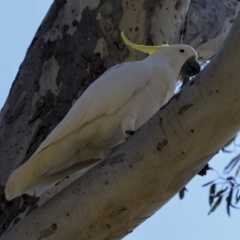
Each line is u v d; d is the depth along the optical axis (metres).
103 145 8.37
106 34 9.67
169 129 6.46
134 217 6.75
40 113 9.09
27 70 9.66
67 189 6.90
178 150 6.43
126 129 8.16
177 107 6.46
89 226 6.74
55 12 10.05
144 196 6.62
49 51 9.70
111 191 6.62
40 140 8.86
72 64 9.51
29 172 7.39
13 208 8.44
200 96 6.33
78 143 8.00
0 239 6.95
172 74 9.13
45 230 6.78
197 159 6.50
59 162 7.90
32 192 7.90
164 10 10.06
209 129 6.33
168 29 10.15
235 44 6.06
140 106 8.40
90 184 6.73
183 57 9.52
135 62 8.84
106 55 9.59
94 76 9.42
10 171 8.75
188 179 6.66
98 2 9.81
